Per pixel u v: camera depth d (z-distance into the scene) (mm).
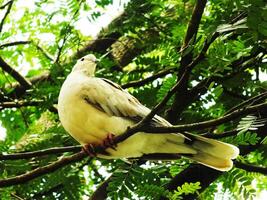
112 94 7305
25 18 10688
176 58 7770
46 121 9617
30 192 8508
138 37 9594
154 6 9672
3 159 6859
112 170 8117
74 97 7227
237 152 6949
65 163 6816
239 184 7543
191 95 7820
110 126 7137
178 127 6191
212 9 8852
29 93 9289
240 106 7203
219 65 6988
